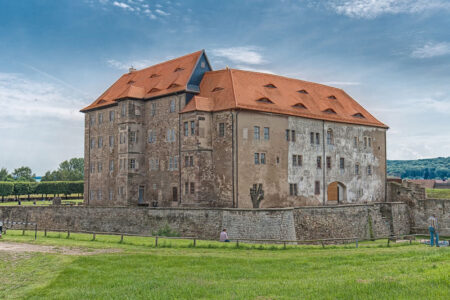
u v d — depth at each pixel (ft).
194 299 60.08
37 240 124.67
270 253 100.94
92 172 227.40
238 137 168.76
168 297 61.72
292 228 141.90
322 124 202.08
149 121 198.08
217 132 173.37
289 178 184.65
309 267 79.05
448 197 229.86
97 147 225.15
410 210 201.26
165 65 212.02
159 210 153.48
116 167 211.00
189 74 187.93
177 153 183.01
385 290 57.31
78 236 137.39
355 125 219.20
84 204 231.09
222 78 186.91
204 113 173.78
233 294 60.59
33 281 76.74
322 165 200.03
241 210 138.62
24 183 294.05
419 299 52.90
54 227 180.04
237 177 166.91
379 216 184.34
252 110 172.76
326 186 201.26
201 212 144.87
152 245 114.83
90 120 231.91
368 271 70.13
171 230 149.38
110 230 164.35
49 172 480.23
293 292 59.77
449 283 58.03
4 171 481.46
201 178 171.12
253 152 172.86
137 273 78.79
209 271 78.79
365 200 220.23
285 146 184.44
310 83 225.56
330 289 59.72
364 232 173.17
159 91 193.98
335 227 160.56
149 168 196.24
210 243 118.52
